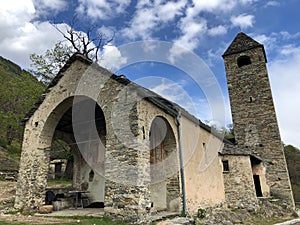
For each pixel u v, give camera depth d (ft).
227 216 30.81
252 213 36.50
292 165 87.25
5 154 63.05
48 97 31.09
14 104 66.54
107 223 20.15
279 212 40.22
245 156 43.70
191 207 27.30
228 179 40.96
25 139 31.19
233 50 64.69
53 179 58.75
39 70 56.44
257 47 61.98
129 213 20.35
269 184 50.83
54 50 57.21
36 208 27.35
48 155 29.96
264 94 57.57
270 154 52.80
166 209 26.30
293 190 74.43
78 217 22.93
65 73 30.55
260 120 56.13
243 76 61.46
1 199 33.35
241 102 59.57
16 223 20.34
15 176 50.75
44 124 30.12
